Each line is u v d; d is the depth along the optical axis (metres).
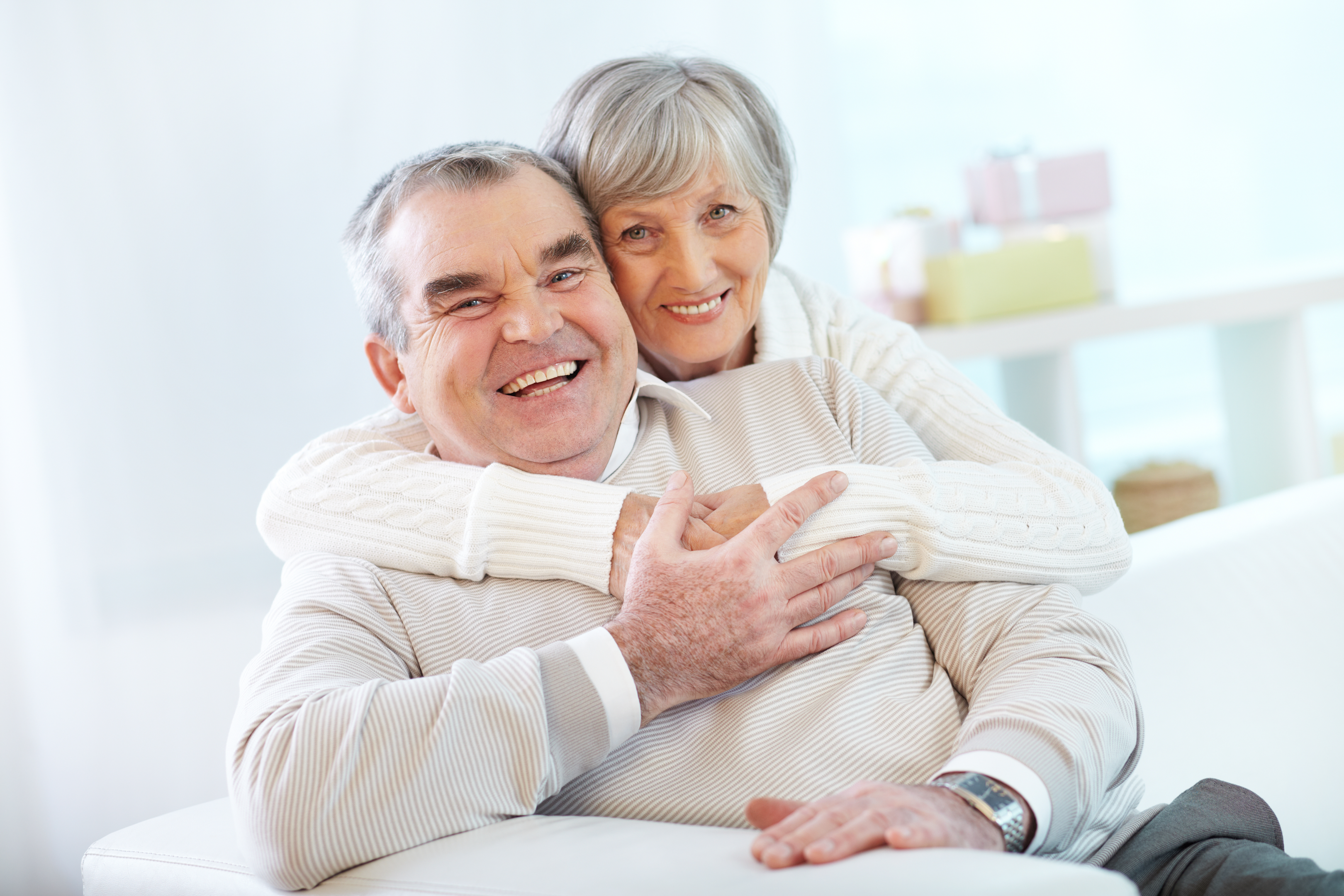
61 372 2.45
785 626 1.07
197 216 2.54
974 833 0.87
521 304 1.19
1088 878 0.72
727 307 1.43
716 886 0.78
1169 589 1.48
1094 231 2.83
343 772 0.93
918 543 1.14
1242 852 1.01
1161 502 2.54
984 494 1.17
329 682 1.01
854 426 1.28
